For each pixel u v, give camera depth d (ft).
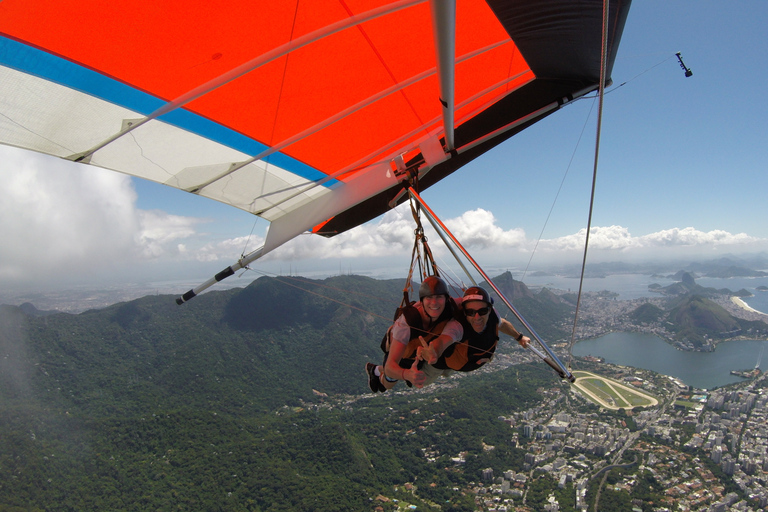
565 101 15.24
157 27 9.22
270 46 10.81
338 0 9.98
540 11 10.77
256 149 14.75
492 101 15.80
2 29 8.20
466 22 12.66
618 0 9.83
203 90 10.86
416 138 16.92
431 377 13.32
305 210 18.80
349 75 12.93
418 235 16.71
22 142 11.36
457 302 12.44
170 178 14.89
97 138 11.93
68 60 9.34
